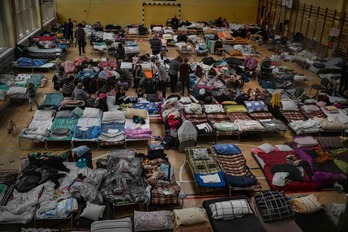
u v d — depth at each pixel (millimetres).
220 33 23703
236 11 28656
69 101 12094
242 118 12086
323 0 20188
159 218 7309
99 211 7477
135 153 9609
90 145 10789
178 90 15062
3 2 16391
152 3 27547
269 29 26781
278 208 7344
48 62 17297
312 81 16734
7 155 10148
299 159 9969
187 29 25672
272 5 26672
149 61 16953
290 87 15758
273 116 12617
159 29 24375
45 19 24594
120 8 27422
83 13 27172
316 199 8031
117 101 12945
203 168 9227
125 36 23203
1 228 7273
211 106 12516
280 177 9039
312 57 18594
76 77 14477
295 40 22547
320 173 9172
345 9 18391
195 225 7082
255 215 7496
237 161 9609
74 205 7539
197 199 8641
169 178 8734
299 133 11570
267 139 11648
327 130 11656
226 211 7348
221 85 14859
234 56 20500
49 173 8406
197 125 11312
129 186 8289
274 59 18297
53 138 10406
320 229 7352
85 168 8914
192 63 17766
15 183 8328
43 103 12406
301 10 22594
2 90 12703
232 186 8602
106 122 11297
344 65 15258
